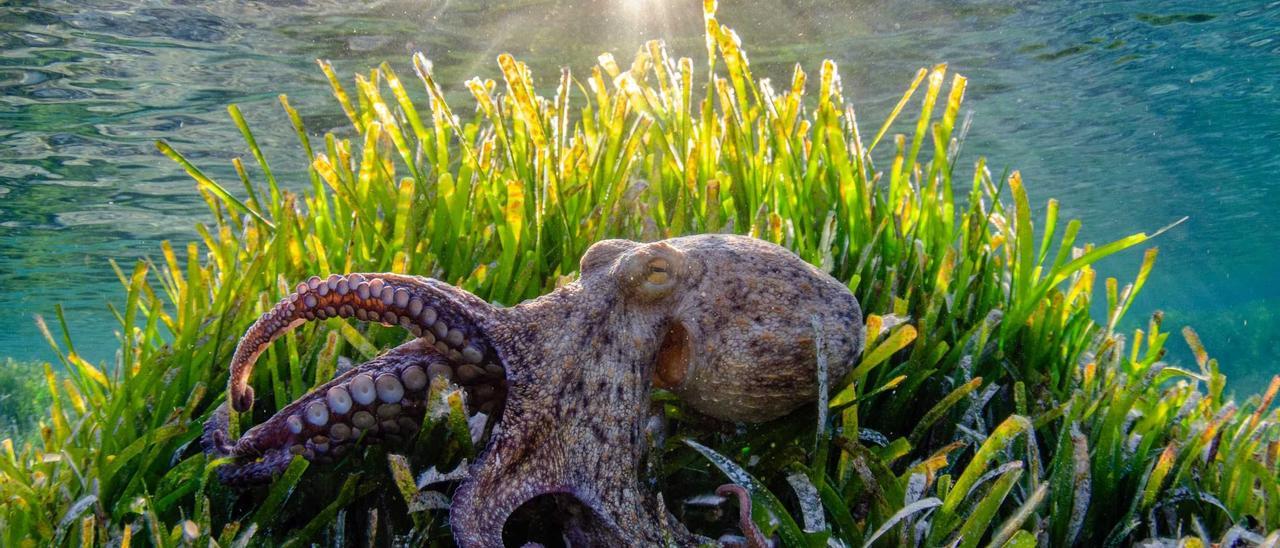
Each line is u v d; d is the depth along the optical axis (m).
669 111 2.61
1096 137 16.06
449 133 2.31
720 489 1.52
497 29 9.55
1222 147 17.20
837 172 2.27
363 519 1.73
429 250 2.15
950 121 2.18
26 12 8.58
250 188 2.37
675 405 1.78
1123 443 2.07
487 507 1.41
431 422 1.60
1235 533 1.71
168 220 15.62
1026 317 2.11
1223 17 11.00
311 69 10.41
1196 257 32.28
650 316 1.59
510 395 1.47
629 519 1.47
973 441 1.92
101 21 8.92
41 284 21.12
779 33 10.22
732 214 2.23
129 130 11.53
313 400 1.60
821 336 1.55
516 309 1.55
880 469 1.71
